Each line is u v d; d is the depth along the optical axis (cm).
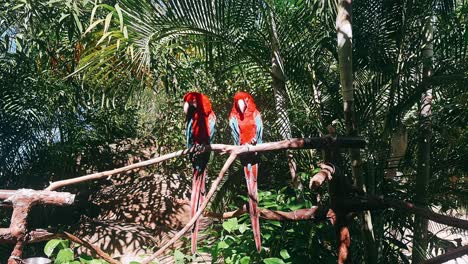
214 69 499
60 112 745
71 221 782
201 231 480
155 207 766
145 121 880
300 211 324
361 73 452
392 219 441
